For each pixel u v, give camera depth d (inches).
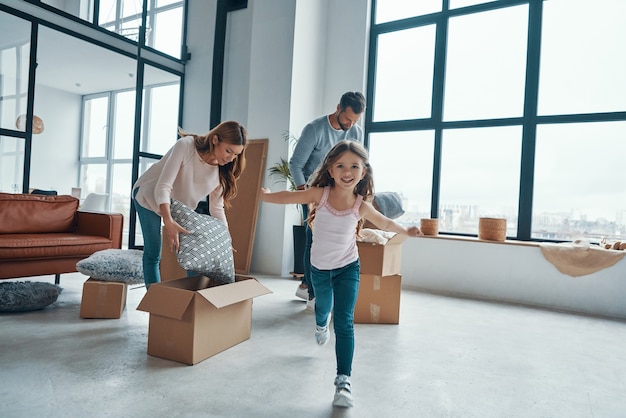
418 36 188.4
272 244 185.0
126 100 342.3
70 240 125.0
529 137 162.6
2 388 61.6
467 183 176.1
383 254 105.7
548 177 160.2
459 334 103.3
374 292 111.1
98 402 58.7
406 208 188.9
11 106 194.1
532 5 162.9
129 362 74.1
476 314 127.0
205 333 77.1
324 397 64.3
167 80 244.7
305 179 121.2
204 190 90.3
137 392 62.5
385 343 93.4
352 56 193.8
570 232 157.1
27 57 188.7
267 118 188.5
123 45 219.5
